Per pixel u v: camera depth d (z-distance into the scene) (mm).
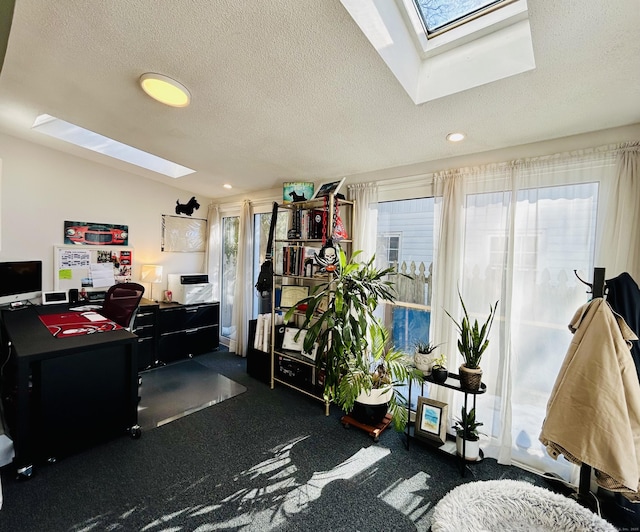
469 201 2281
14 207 3182
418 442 2326
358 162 2711
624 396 1432
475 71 1541
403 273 2730
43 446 1962
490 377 2186
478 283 2240
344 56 1462
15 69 1941
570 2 1044
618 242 1721
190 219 4637
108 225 3828
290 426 2537
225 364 3908
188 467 2020
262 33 1379
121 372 2275
